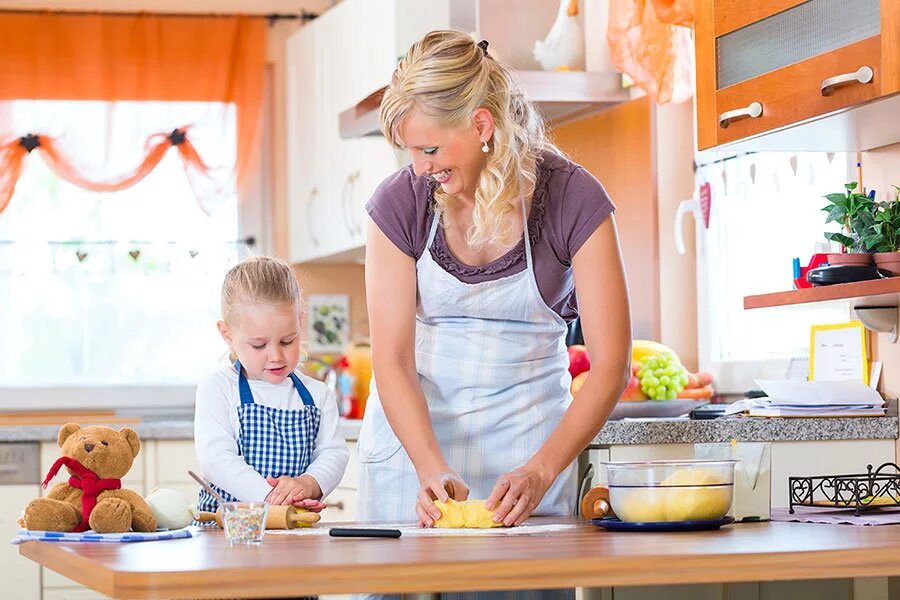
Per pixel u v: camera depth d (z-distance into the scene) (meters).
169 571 1.43
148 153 5.14
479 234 2.17
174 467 4.40
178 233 5.28
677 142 3.81
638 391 3.24
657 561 1.53
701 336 3.79
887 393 3.01
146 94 5.16
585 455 2.95
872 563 1.58
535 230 2.24
